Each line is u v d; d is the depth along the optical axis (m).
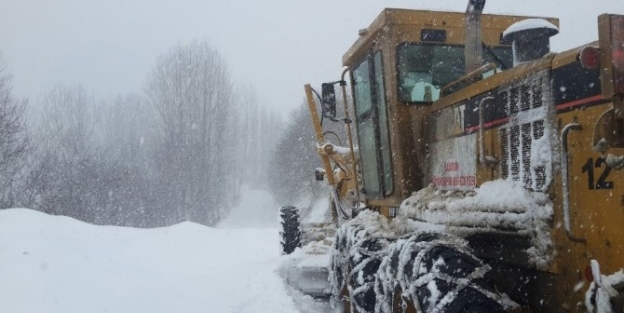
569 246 2.94
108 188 33.59
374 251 4.34
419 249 3.50
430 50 4.95
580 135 2.86
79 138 38.50
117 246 11.62
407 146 4.83
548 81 3.10
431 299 3.18
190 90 44.69
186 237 13.46
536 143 3.17
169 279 7.97
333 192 7.25
